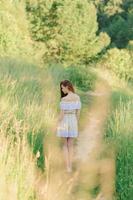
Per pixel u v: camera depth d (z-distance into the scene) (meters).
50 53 37.62
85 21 39.06
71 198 6.67
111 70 32.31
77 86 22.44
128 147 7.55
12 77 11.73
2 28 22.11
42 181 6.46
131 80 31.73
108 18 81.31
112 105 12.24
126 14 83.12
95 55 40.69
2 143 5.86
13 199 4.72
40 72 15.23
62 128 8.45
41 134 8.38
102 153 8.60
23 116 8.38
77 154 9.11
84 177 7.66
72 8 38.09
